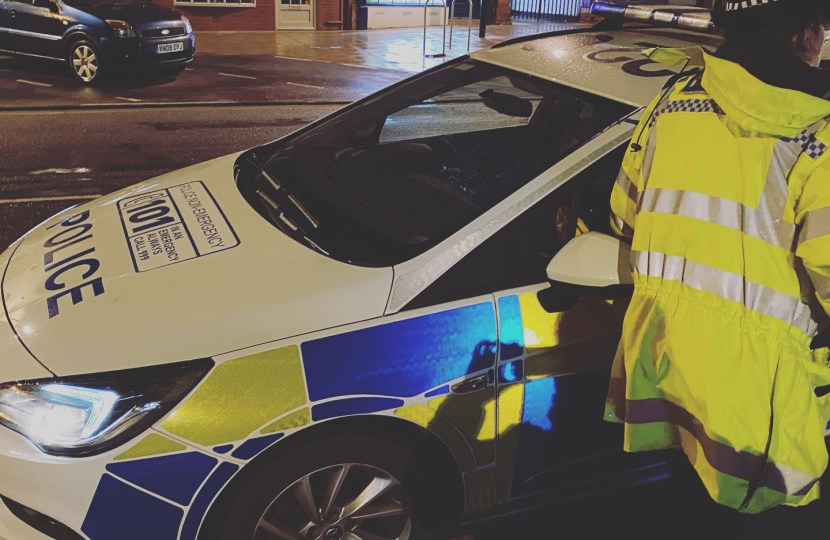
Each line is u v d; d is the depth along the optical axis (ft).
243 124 25.62
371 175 8.63
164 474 6.08
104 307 6.59
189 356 6.21
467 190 7.86
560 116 8.30
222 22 47.60
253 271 6.93
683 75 5.99
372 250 7.25
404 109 10.08
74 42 30.35
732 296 5.33
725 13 5.45
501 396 6.98
